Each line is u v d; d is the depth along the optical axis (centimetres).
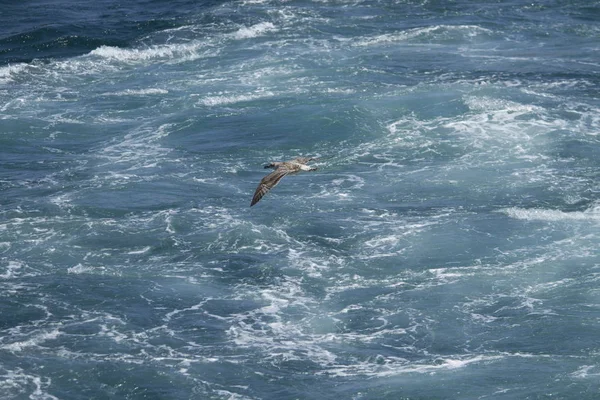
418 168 6069
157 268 4959
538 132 6494
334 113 6756
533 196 5662
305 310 4591
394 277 4856
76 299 4678
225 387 4047
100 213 5497
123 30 8712
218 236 5234
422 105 6931
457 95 7050
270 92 7231
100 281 4834
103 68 7906
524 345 4297
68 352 4259
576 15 9138
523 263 4941
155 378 4097
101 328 4444
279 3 9388
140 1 9694
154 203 5622
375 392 3994
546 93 7169
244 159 6256
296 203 5600
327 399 3962
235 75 7612
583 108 6894
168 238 5222
